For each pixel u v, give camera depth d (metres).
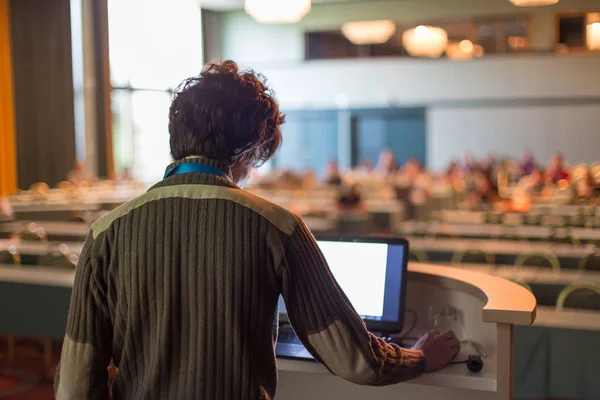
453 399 2.04
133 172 13.77
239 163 1.33
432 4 16.12
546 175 11.91
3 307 4.27
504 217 7.42
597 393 3.02
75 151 13.30
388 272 1.99
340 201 9.12
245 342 1.20
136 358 1.24
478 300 2.00
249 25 17.25
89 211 9.28
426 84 16.22
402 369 1.39
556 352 3.09
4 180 12.20
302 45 17.11
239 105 1.27
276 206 1.27
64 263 4.92
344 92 16.83
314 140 17.27
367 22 15.88
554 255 4.80
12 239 6.42
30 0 12.73
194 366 1.19
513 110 15.71
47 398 4.13
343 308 1.28
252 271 1.21
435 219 8.20
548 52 15.30
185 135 1.28
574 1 15.00
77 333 1.23
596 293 3.42
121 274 1.23
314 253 1.28
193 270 1.21
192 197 1.23
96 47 13.55
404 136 16.61
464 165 13.48
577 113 15.23
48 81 12.98
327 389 2.22
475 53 16.00
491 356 1.85
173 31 14.01
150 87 13.74
